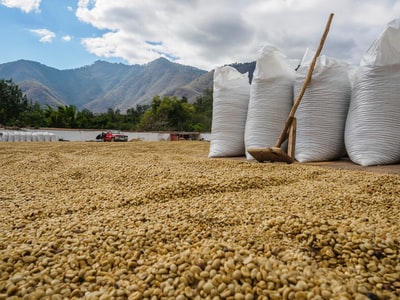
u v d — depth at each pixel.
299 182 2.46
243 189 2.24
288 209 1.65
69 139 20.03
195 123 37.56
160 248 1.20
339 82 3.80
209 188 2.19
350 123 3.62
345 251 1.10
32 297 0.87
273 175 2.65
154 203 1.94
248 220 1.50
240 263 0.97
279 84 4.10
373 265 1.00
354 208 1.68
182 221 1.50
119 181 2.72
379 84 3.33
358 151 3.46
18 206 1.88
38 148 6.89
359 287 0.85
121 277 0.99
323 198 1.85
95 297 0.87
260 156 3.83
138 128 35.28
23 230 1.42
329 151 3.79
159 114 36.50
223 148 4.71
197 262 0.99
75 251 1.16
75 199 2.03
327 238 1.18
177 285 0.90
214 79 4.96
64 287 0.94
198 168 3.31
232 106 4.70
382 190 2.07
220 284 0.88
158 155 5.21
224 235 1.32
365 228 1.23
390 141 3.28
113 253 1.16
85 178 2.88
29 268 1.03
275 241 1.25
